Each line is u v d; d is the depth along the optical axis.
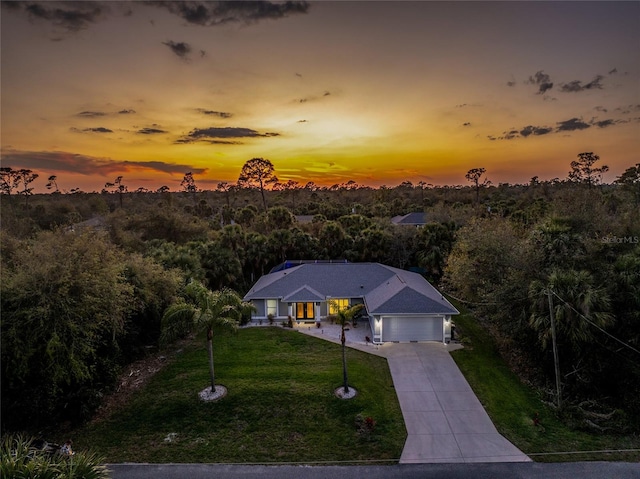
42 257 16.39
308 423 15.66
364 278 29.53
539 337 18.97
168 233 44.06
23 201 66.88
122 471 13.18
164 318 18.22
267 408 16.58
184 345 23.75
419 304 23.52
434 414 16.42
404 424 15.73
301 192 118.56
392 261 41.31
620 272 19.20
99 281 16.97
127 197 113.62
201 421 15.89
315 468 13.27
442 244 37.69
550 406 17.08
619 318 18.98
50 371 15.10
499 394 18.06
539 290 19.53
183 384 18.66
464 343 23.64
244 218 52.66
